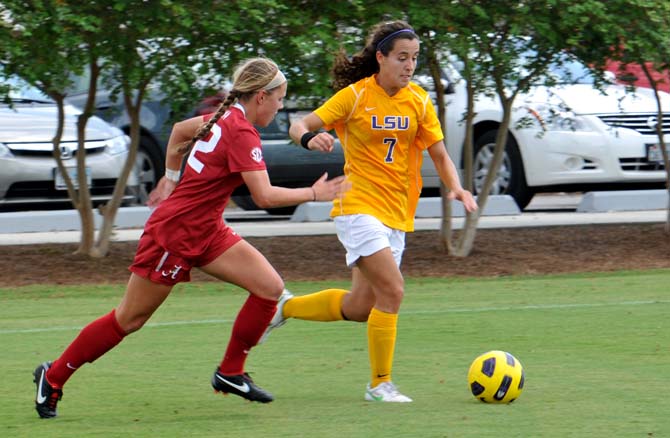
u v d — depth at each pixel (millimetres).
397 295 23922
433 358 29078
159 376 27125
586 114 57156
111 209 47438
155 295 22344
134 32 41719
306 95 43281
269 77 22297
